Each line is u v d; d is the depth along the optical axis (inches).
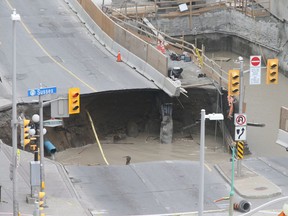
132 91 4020.7
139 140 4094.5
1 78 4097.0
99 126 4094.5
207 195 3169.3
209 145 4062.5
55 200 3034.0
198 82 4168.3
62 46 4628.4
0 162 3358.8
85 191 3171.8
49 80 4092.0
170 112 4065.0
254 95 4773.6
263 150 4005.9
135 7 5447.8
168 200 3122.5
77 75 4190.5
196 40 5620.1
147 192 3196.4
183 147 4023.1
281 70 5251.0
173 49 4751.5
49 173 3299.7
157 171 3408.0
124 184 3267.7
